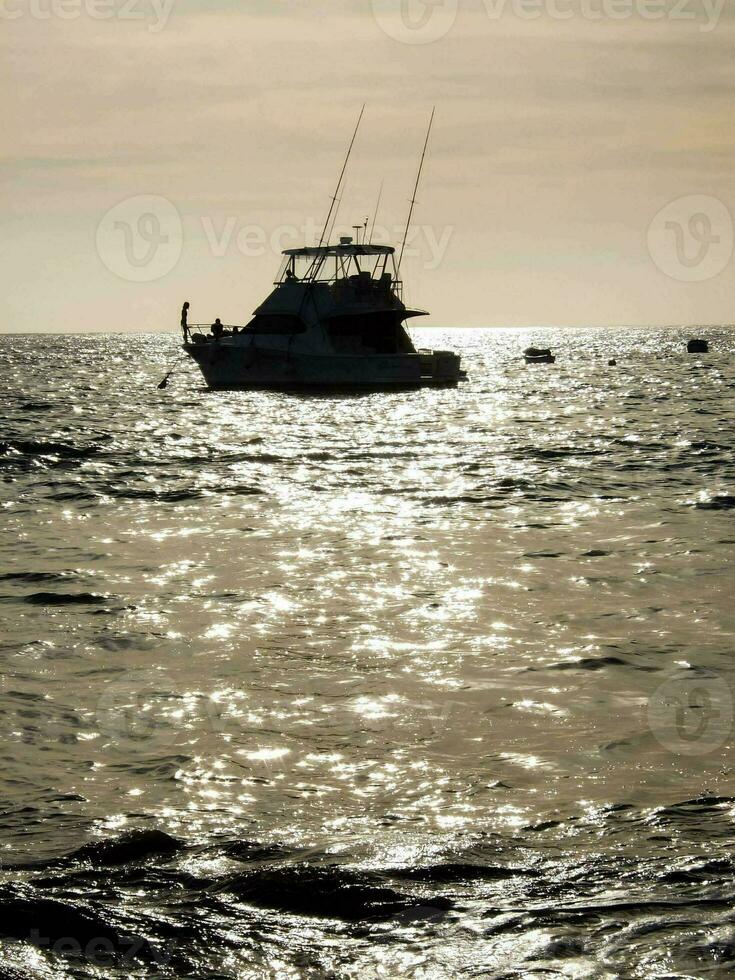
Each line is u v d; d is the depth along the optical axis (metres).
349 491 37.91
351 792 11.49
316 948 7.96
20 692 15.41
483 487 38.62
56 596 21.80
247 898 8.77
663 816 10.55
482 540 27.92
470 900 8.66
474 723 13.88
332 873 9.19
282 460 48.66
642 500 34.97
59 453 51.12
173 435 60.88
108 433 61.56
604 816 10.60
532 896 8.71
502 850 9.74
